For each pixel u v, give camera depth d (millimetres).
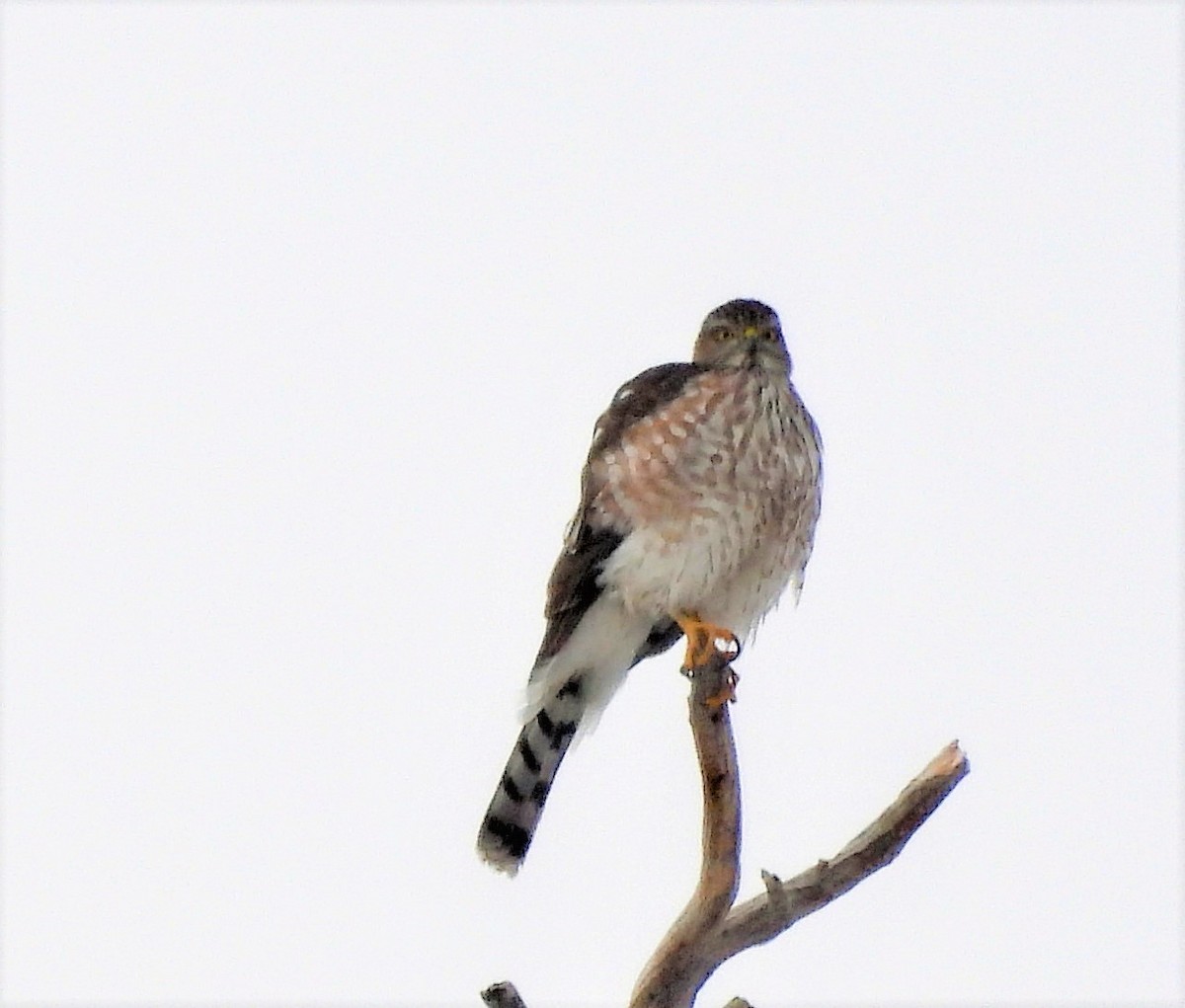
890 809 8914
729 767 9016
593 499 11062
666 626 11484
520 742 11430
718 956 8984
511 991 8531
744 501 10828
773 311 11547
